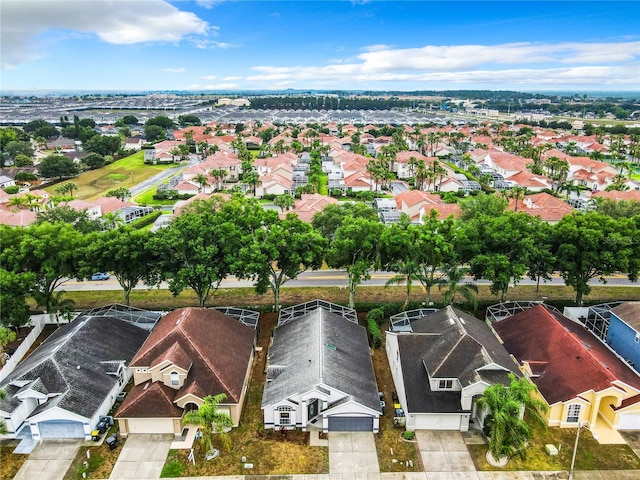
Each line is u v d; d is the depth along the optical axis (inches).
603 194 5032.0
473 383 1724.9
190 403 1786.4
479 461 1649.9
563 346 1995.6
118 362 2025.1
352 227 2600.9
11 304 2237.9
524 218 2640.3
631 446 1713.8
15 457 1673.2
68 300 2486.5
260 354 2311.8
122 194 5329.7
